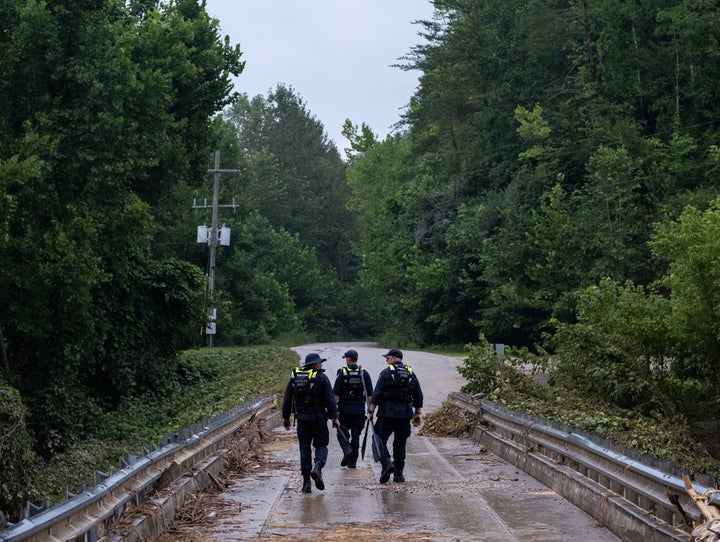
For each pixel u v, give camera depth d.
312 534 9.82
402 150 97.12
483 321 61.47
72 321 25.50
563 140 62.03
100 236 26.64
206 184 81.19
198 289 37.75
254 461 16.50
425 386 35.66
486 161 71.19
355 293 116.06
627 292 25.98
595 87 64.19
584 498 11.09
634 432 15.49
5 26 25.30
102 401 32.88
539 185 63.03
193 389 36.75
